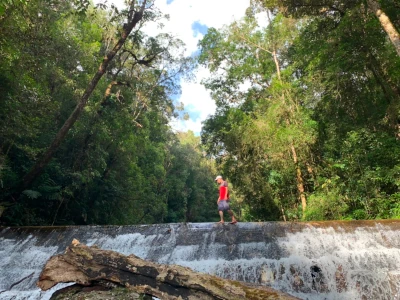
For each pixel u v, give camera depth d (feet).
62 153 50.85
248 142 63.82
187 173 166.71
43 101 39.27
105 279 12.91
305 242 27.91
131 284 12.55
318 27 53.16
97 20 71.67
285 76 64.03
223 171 76.59
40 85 44.55
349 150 44.39
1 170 35.58
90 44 60.90
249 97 83.82
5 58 32.50
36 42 37.91
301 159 56.18
